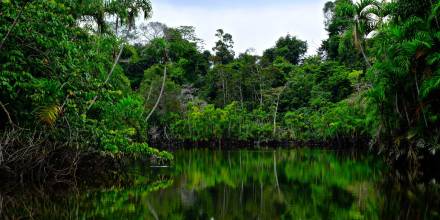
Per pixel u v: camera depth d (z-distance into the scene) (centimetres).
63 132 1152
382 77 1670
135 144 1552
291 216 790
